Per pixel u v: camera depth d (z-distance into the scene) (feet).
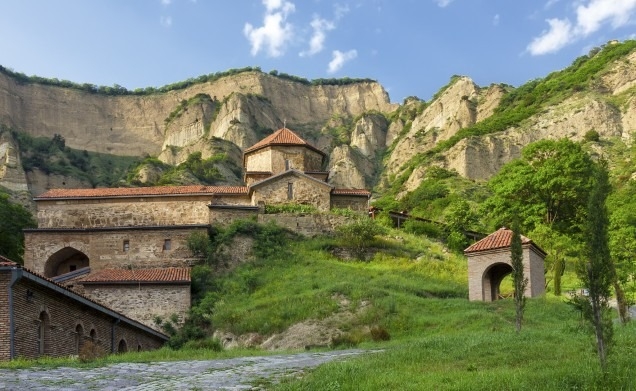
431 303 134.41
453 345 78.79
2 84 632.38
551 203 237.04
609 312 51.83
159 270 161.38
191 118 643.45
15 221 215.10
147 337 129.80
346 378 55.52
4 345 79.20
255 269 172.86
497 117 479.82
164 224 206.49
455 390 48.57
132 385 58.85
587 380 48.55
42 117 650.84
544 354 66.74
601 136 394.32
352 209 212.84
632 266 147.84
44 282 86.33
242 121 595.88
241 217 195.11
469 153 414.62
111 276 153.89
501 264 141.90
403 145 562.25
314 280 161.58
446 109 583.99
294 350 109.29
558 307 126.52
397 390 49.60
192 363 79.97
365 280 159.84
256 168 227.20
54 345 90.68
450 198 331.16
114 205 210.38
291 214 196.65
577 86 453.58
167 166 523.29
